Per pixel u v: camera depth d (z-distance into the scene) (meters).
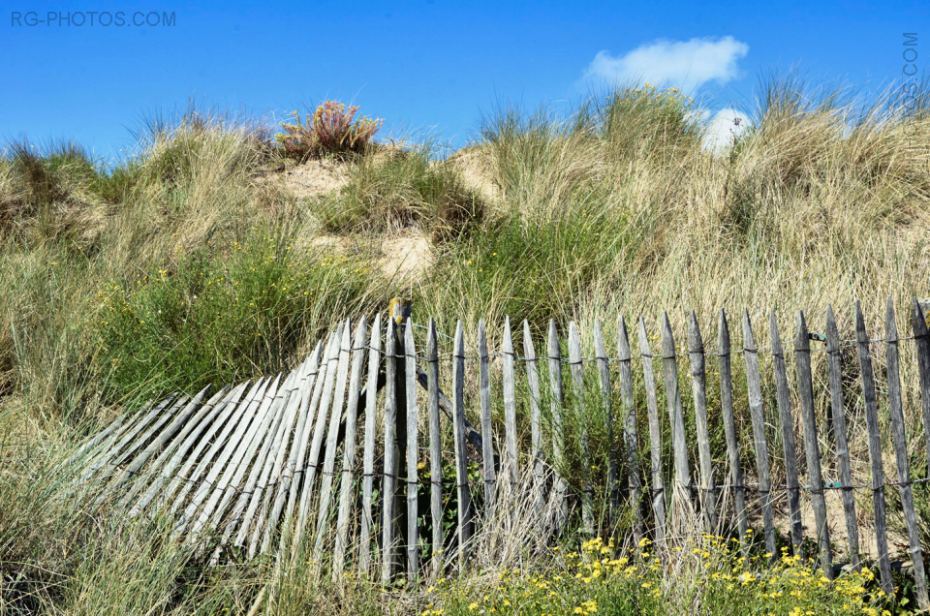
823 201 6.73
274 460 4.53
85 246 8.02
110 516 4.16
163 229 7.95
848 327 5.35
